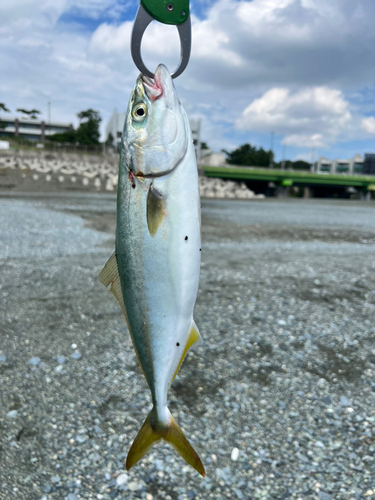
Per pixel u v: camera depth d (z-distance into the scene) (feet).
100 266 5.70
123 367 2.93
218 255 6.89
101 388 2.67
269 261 6.39
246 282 5.05
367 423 2.36
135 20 1.07
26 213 11.63
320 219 14.73
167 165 1.14
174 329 1.22
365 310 4.11
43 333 3.44
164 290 1.19
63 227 9.51
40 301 4.18
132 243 1.18
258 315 3.92
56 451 2.10
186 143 1.17
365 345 3.35
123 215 1.19
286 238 9.46
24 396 2.55
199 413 2.44
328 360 3.12
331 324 3.74
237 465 2.05
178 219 1.16
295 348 3.29
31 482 1.88
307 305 4.23
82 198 19.63
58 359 3.02
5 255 6.21
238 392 2.66
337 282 5.06
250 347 3.28
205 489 1.90
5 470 1.92
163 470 2.00
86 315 3.86
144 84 1.13
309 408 2.52
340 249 7.88
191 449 1.22
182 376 2.83
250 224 12.28
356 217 16.14
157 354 1.22
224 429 2.31
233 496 1.86
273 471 2.01
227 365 2.99
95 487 1.89
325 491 1.89
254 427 2.33
